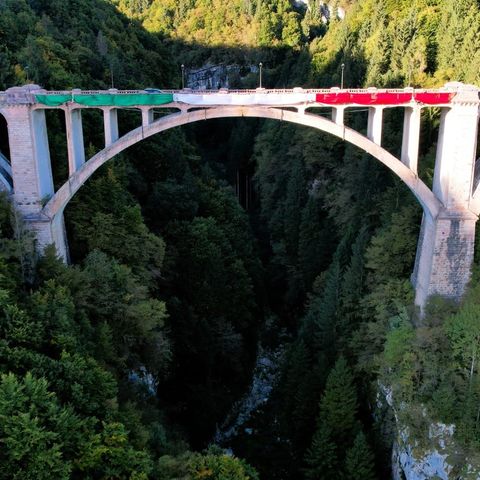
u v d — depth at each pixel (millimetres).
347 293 36125
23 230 29828
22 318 23141
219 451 25531
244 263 48469
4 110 29594
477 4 44094
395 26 48969
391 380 29922
